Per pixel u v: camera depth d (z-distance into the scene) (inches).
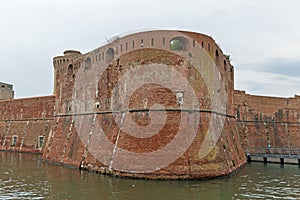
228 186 1189.1
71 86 1860.2
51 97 2596.0
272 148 2416.3
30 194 1077.1
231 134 1700.3
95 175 1360.7
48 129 2546.8
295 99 2719.0
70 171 1507.1
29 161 1971.0
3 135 2886.3
